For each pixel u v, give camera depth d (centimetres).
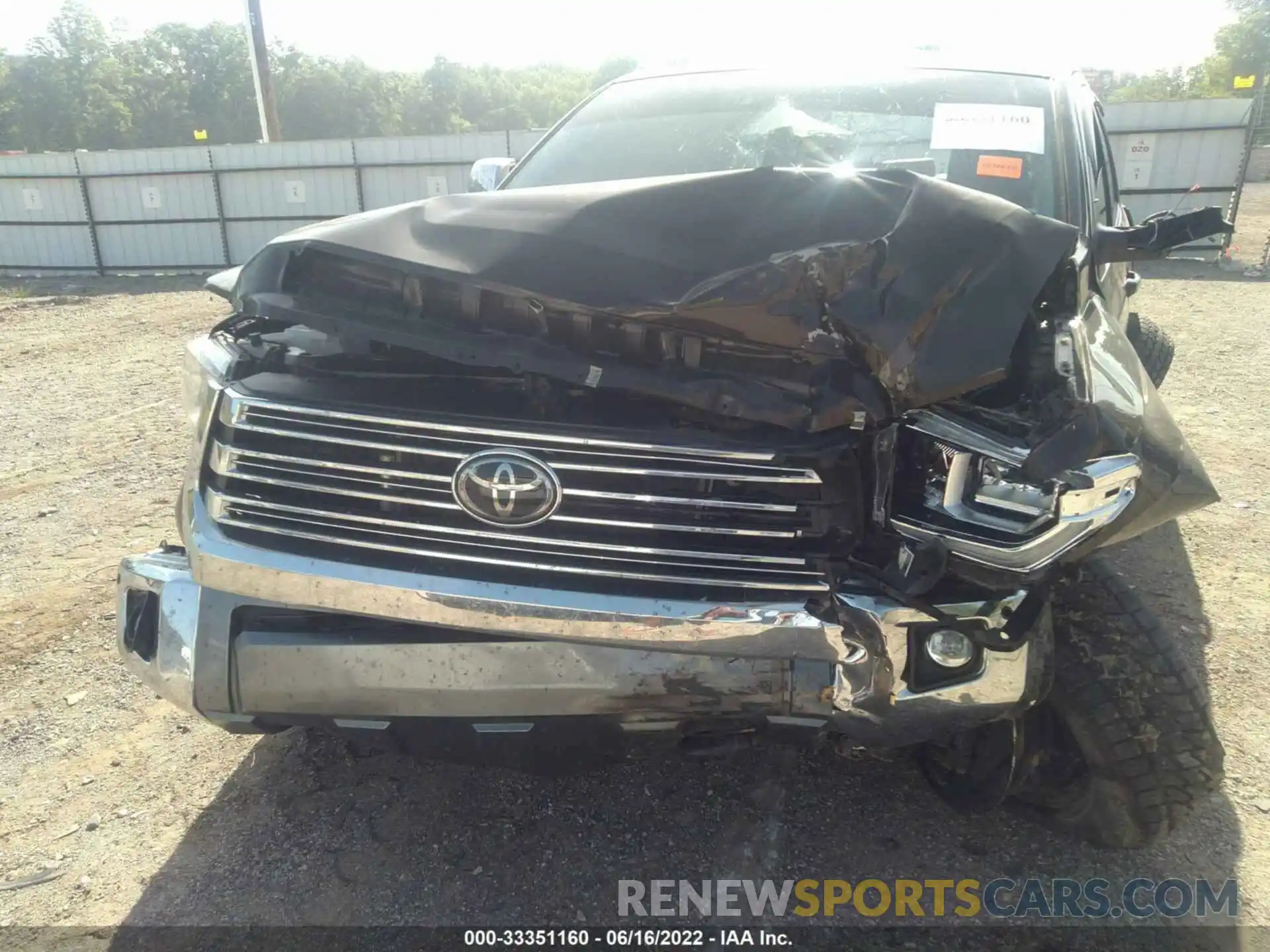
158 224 1897
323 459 212
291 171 1812
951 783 257
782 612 194
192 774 295
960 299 193
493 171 359
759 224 208
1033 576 187
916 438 197
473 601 201
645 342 200
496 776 290
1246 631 362
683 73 382
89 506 524
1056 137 302
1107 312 268
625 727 207
